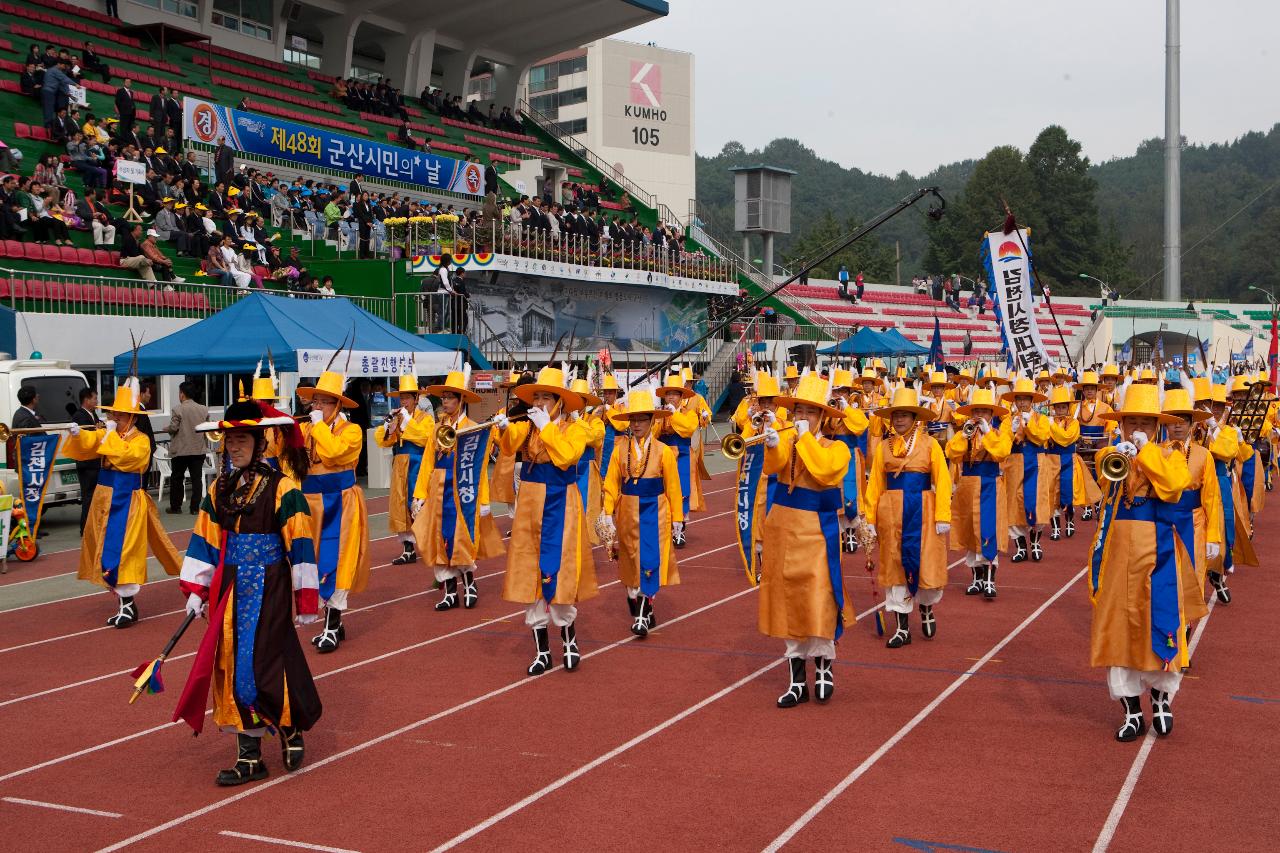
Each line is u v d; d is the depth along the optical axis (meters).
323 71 43.69
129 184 25.44
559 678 8.98
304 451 7.04
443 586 11.72
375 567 14.24
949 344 52.12
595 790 6.54
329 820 6.16
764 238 50.00
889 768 6.83
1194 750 7.10
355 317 18.94
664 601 11.98
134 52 34.72
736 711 8.04
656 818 6.11
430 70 46.25
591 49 81.62
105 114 29.80
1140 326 57.66
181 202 25.70
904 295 56.22
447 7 44.09
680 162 85.25
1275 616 11.01
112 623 11.09
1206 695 8.34
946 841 5.76
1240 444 13.03
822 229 93.56
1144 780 6.58
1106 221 135.38
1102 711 7.94
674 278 35.81
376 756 7.19
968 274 90.81
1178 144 61.09
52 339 19.30
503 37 47.91
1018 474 13.84
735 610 11.50
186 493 21.06
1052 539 15.84
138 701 8.60
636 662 9.47
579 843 5.80
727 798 6.38
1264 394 14.91
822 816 6.10
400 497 14.20
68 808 6.41
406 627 10.87
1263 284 110.94
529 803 6.36
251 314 17.36
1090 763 6.88
